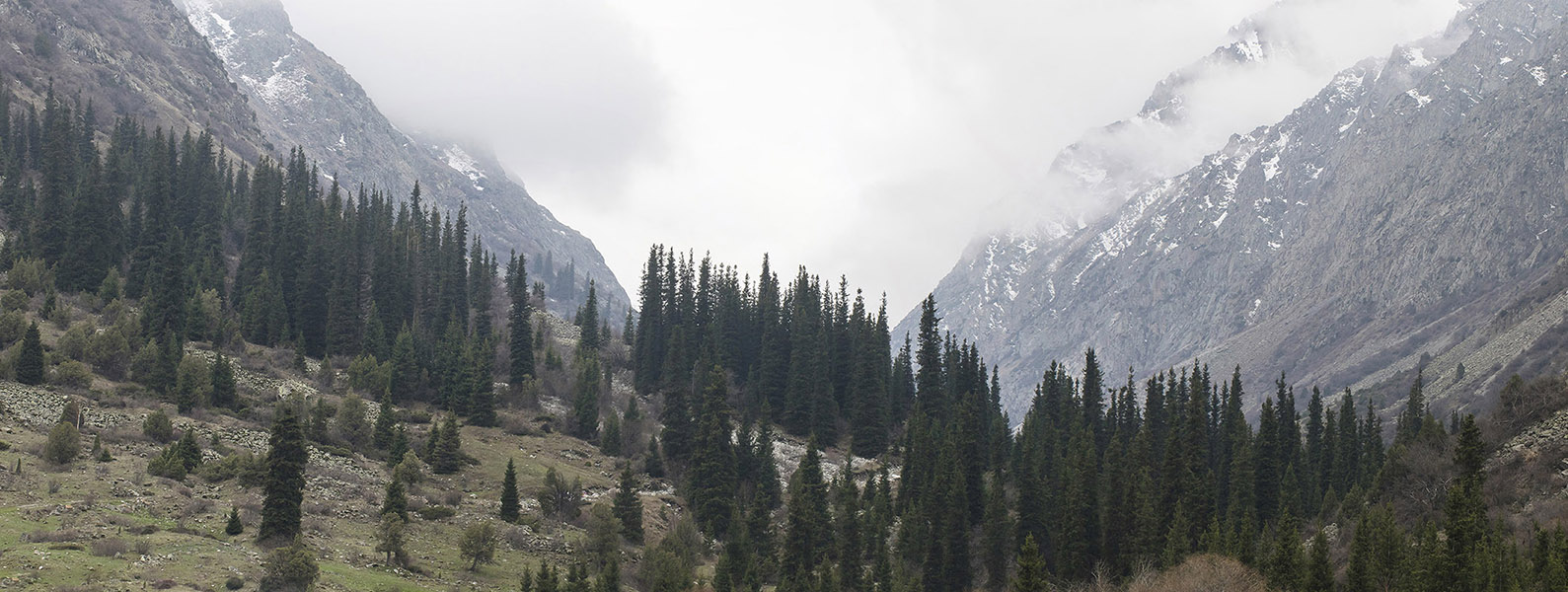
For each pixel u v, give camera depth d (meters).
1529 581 80.62
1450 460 112.00
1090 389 192.62
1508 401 111.25
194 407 136.88
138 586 72.00
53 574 71.25
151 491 100.06
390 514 100.75
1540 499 96.38
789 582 119.31
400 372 173.88
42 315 158.88
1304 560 98.00
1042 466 161.12
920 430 160.38
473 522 117.94
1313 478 162.62
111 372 144.62
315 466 125.06
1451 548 85.19
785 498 157.75
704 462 147.50
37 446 107.06
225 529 93.06
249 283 196.25
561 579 103.44
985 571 136.00
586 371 189.25
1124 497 129.12
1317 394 199.00
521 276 196.88
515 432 167.62
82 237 179.12
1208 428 184.50
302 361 171.50
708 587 106.69
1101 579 118.94
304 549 81.25
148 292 176.38
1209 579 99.19
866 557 135.12
